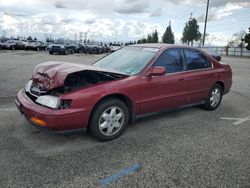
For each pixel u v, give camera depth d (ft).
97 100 12.74
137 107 14.60
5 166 10.85
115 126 13.92
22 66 46.78
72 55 95.66
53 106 11.95
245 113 20.17
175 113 19.27
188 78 17.08
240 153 12.88
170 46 16.70
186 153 12.68
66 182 9.91
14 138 13.64
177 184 10.04
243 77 44.37
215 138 14.75
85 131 12.98
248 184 10.19
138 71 14.78
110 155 12.21
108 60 17.02
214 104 20.27
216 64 19.80
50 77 12.43
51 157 11.78
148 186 9.85
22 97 13.74
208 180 10.37
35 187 9.55
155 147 13.26
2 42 114.83
